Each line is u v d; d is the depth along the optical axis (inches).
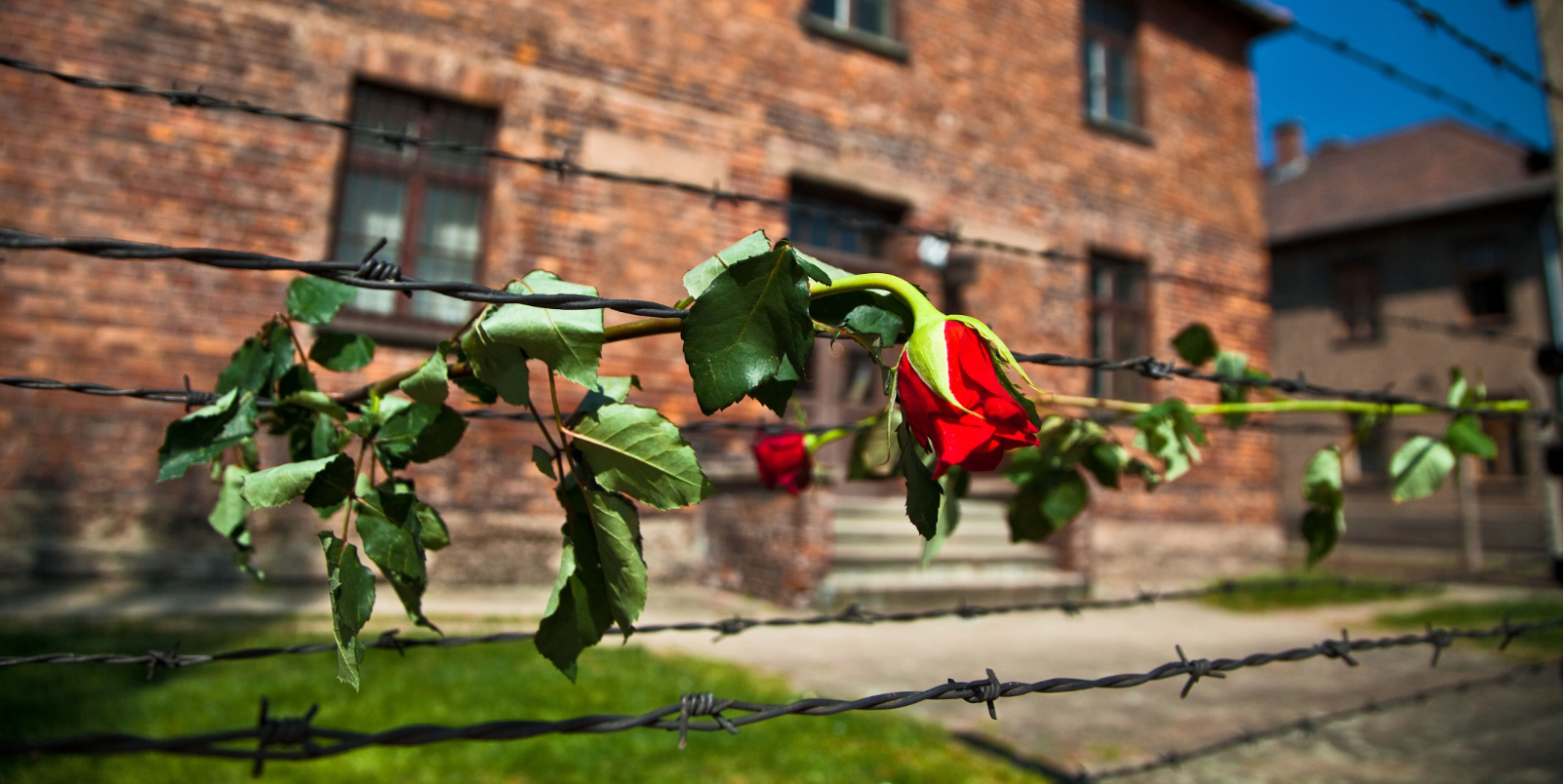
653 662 153.0
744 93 275.1
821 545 223.3
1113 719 143.3
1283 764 124.4
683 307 28.9
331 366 37.9
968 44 325.4
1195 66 388.8
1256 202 397.7
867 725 127.0
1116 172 355.3
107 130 197.0
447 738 39.9
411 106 233.9
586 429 29.1
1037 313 324.8
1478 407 60.9
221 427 33.6
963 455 24.4
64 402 189.2
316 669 133.4
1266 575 346.3
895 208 304.5
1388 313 660.7
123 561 190.1
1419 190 671.8
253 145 209.5
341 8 221.8
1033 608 74.9
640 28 259.8
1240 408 57.0
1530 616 263.6
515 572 222.4
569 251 241.3
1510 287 598.5
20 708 105.3
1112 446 54.6
